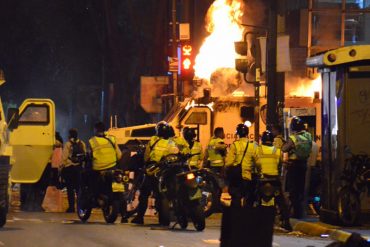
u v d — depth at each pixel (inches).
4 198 1391.5
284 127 1920.5
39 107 2055.9
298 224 1584.6
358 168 1530.5
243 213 792.9
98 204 1624.0
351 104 1533.0
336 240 695.1
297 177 1657.2
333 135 1568.7
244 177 1486.2
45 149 2059.5
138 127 2477.9
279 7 1968.5
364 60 1519.4
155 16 4040.4
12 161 1533.0
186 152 1678.2
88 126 4781.0
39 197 2105.1
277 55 1899.6
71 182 1972.2
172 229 1501.0
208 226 1624.0
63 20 4827.8
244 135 1498.5
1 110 1427.2
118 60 4200.3
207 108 2313.0
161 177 1519.4
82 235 1360.7
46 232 1397.6
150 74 4200.3
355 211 1526.8
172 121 2314.2
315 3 3196.4
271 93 1911.9
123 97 4215.1
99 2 4483.3
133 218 1747.0
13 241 1257.4
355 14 3189.0
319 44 3181.6
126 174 1616.6
